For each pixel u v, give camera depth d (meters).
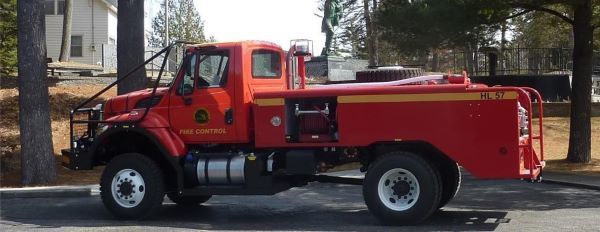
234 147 10.29
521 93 9.00
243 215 10.80
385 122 9.30
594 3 17.23
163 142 10.05
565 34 39.88
